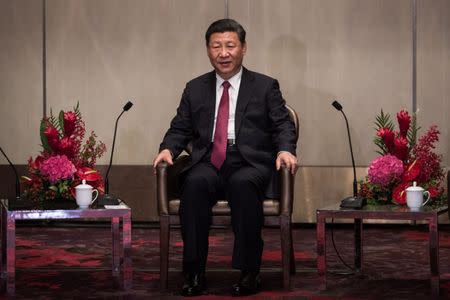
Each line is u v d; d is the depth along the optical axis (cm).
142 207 848
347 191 830
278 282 509
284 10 828
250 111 508
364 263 593
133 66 843
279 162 477
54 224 833
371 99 826
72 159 516
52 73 847
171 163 491
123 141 846
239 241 465
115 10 841
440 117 820
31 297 464
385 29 823
